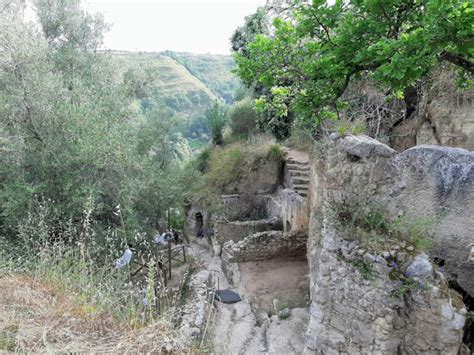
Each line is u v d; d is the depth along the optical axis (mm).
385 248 3607
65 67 11594
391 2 4863
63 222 8180
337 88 6129
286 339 6035
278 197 12930
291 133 14508
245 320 6973
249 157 13461
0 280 4098
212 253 12102
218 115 17375
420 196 3729
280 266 9734
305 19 5848
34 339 3016
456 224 3574
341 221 4035
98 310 3670
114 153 9148
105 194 9461
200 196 13297
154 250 9773
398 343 3531
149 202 10562
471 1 3877
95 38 12977
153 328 3369
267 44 5910
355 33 5258
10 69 9148
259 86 14820
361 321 3695
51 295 3914
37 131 9289
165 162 13508
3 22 8914
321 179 6133
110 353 2959
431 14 4234
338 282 3908
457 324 3246
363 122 7691
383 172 3898
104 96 10586
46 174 9023
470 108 6449
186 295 7785
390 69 4316
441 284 3354
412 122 7836
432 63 4539
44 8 11945
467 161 3488
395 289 3465
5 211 7738
